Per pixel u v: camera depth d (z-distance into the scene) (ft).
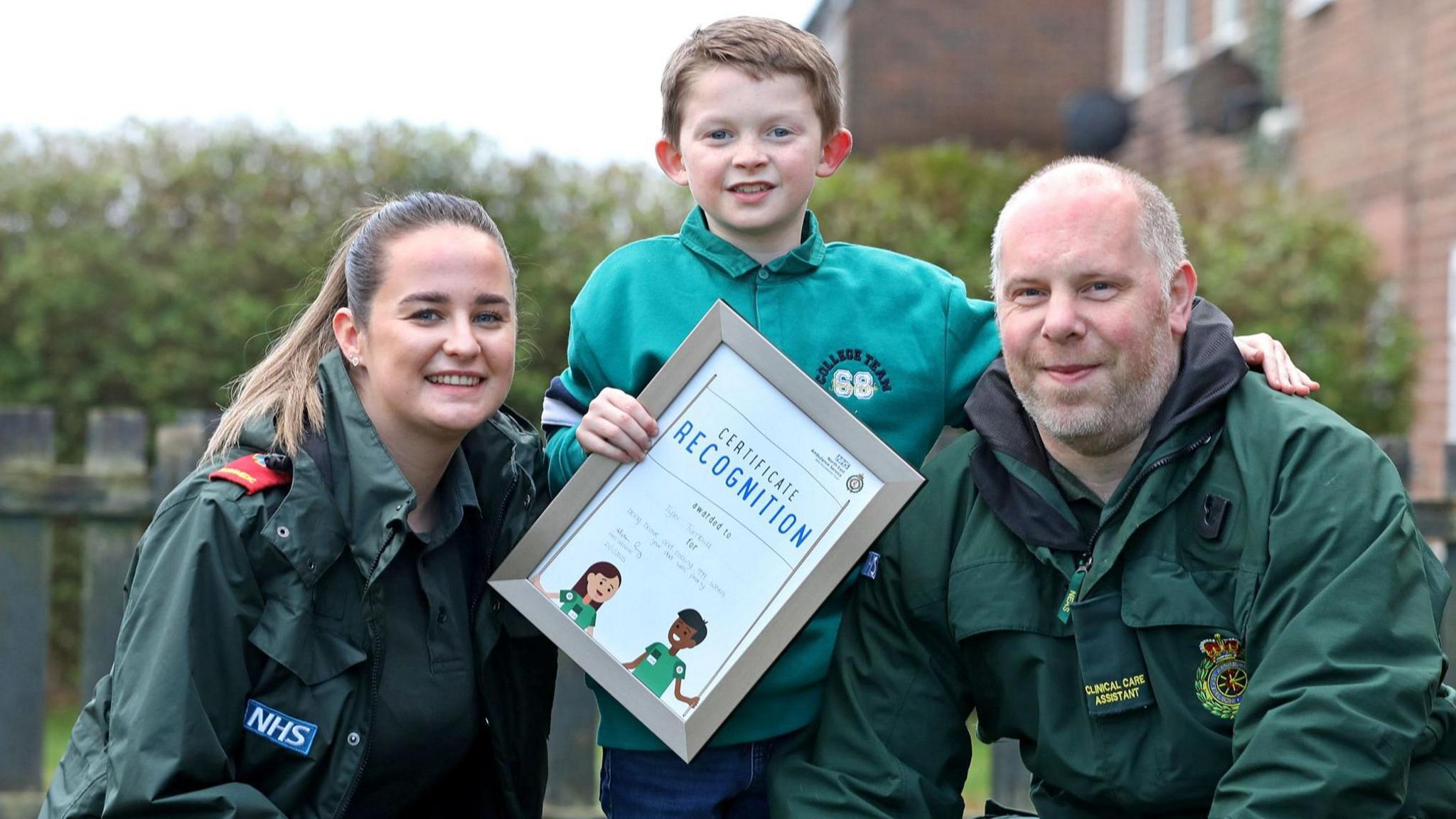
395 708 8.88
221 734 8.50
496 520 9.55
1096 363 8.92
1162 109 49.11
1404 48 32.76
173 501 8.79
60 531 22.91
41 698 14.89
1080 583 9.03
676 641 9.31
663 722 9.27
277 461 8.84
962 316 10.49
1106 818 9.16
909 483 9.07
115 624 14.96
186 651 8.29
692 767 9.95
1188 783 8.75
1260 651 8.62
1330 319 26.40
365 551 8.70
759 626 9.25
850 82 56.75
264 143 23.32
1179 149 47.50
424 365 8.93
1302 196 30.04
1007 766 15.34
